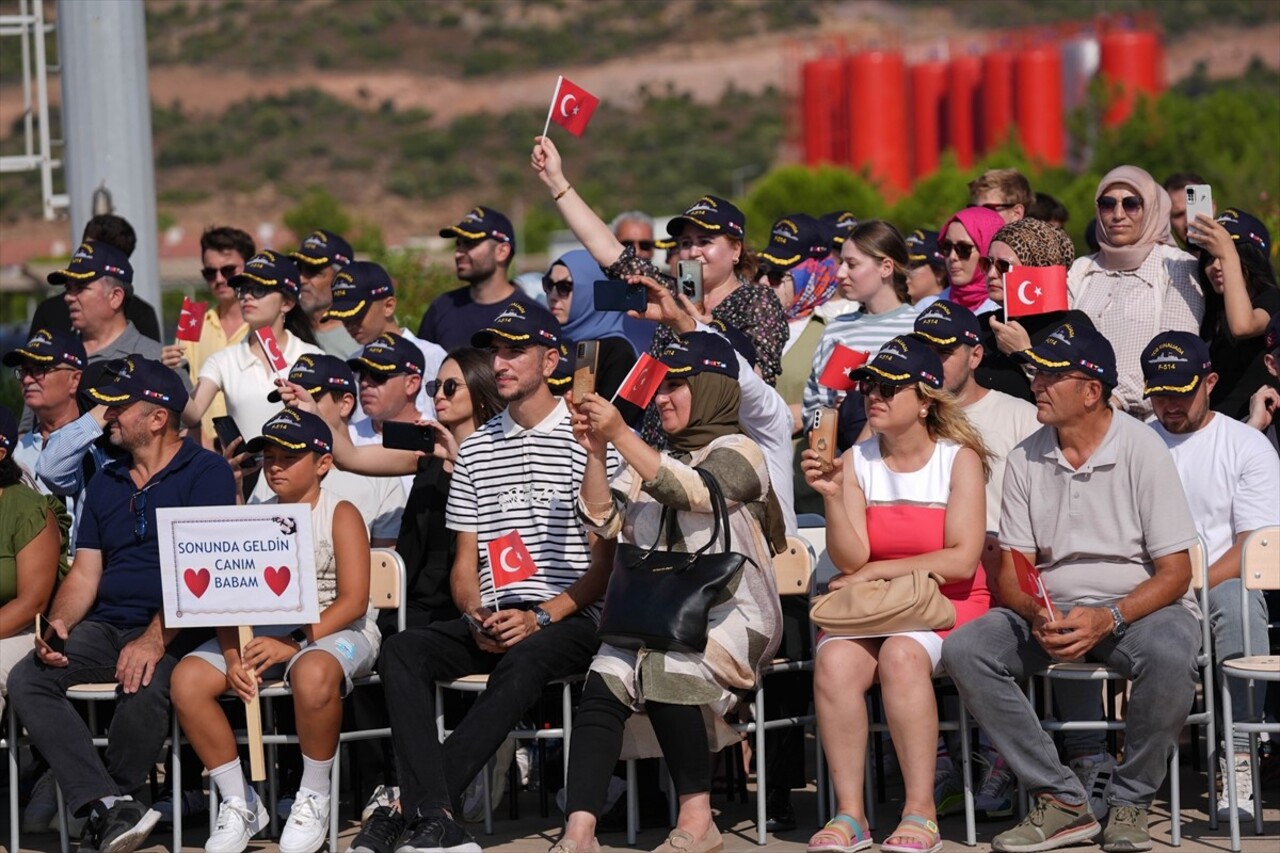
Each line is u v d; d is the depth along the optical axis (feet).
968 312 55.67
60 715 53.52
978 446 52.75
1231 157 204.03
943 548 52.24
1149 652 49.55
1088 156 233.14
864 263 66.13
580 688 55.42
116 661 55.26
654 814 55.83
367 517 62.85
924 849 49.57
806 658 55.52
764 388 54.54
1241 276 60.90
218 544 52.70
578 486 55.52
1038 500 52.34
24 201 518.78
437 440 58.39
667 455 51.06
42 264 228.63
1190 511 53.06
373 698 56.39
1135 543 51.34
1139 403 62.64
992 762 55.11
